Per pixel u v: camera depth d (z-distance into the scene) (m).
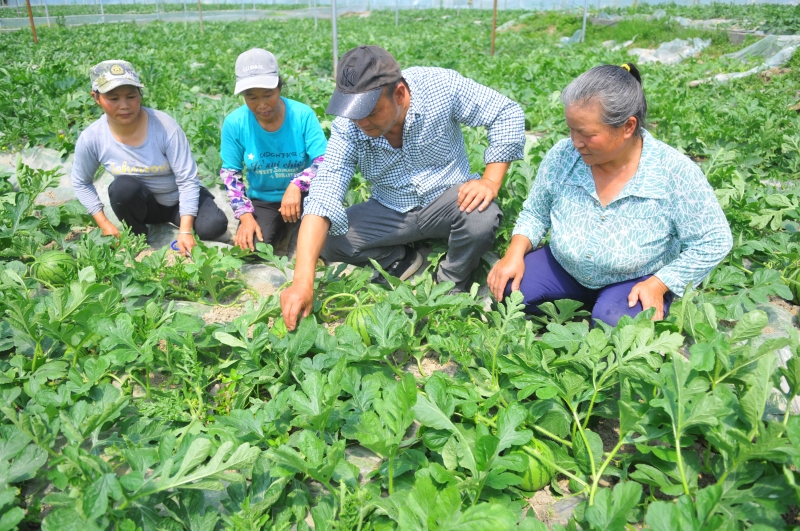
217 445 2.16
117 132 3.89
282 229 4.26
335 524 1.84
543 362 2.21
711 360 1.97
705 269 2.67
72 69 9.30
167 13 42.00
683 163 2.60
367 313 2.89
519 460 1.93
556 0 38.34
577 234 2.81
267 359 2.55
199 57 12.91
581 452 2.11
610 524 1.69
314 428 2.13
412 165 3.34
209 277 3.25
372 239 3.62
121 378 2.68
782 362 2.80
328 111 2.74
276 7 56.72
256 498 1.96
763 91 8.78
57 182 4.56
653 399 2.01
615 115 2.35
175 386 2.65
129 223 4.16
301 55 13.30
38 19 34.44
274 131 3.92
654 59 15.44
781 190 4.86
